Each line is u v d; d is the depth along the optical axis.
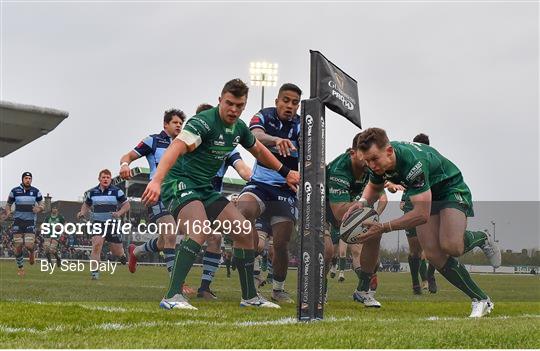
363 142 13.93
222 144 14.45
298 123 18.03
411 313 14.62
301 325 11.18
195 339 9.05
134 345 8.47
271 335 9.51
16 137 15.48
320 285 12.46
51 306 13.97
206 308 14.45
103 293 15.94
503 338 9.52
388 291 16.64
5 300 14.88
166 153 13.43
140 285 16.28
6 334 9.64
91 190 19.59
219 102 14.52
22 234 18.11
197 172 14.66
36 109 14.64
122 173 19.00
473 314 14.60
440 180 14.88
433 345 8.80
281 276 16.66
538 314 15.20
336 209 16.19
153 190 12.90
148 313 13.10
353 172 16.22
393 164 14.09
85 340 8.95
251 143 15.27
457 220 14.88
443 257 15.00
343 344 8.74
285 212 17.00
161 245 16.41
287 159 17.62
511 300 16.36
